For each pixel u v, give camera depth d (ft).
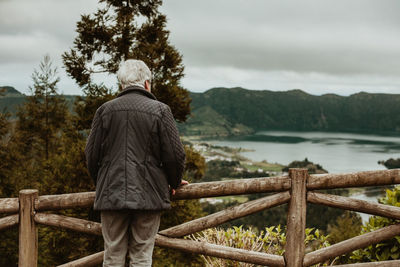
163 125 6.15
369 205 7.59
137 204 5.76
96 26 30.58
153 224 6.38
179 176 6.40
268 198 7.60
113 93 30.76
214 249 7.84
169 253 30.48
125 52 31.30
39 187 33.83
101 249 27.89
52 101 59.21
